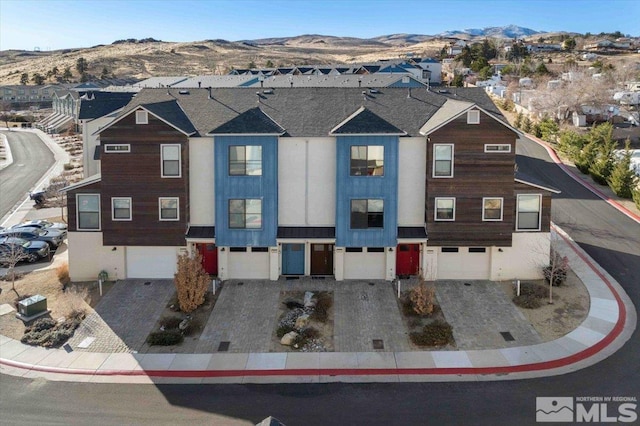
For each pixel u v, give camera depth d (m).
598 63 134.38
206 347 25.47
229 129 30.81
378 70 95.81
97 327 27.36
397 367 23.59
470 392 21.69
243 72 106.94
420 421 19.80
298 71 102.38
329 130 31.94
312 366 23.77
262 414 20.41
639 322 27.12
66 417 20.27
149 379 22.98
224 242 31.75
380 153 31.02
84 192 32.09
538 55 174.88
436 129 30.27
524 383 22.30
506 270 32.09
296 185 32.00
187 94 37.03
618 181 48.09
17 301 29.83
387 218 31.41
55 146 92.75
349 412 20.45
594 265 33.91
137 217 31.61
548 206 31.45
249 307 29.30
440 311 28.50
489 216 31.09
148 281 32.50
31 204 52.47
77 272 32.78
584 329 26.50
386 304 29.48
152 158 31.06
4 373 23.48
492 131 30.33
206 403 21.16
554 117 84.56
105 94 63.41
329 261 33.34
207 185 32.03
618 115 83.81
